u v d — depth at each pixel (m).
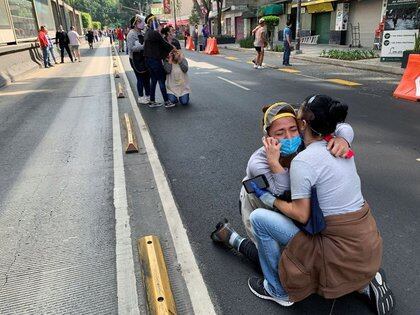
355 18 22.38
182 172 4.64
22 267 2.93
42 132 6.67
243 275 2.75
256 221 2.32
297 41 19.70
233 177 4.42
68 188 4.30
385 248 2.98
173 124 6.79
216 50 23.94
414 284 2.60
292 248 2.18
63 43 19.94
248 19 37.78
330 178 2.03
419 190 3.92
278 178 2.25
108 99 9.32
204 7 36.34
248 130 6.25
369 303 2.37
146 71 8.26
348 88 9.80
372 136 5.70
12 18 17.14
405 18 13.37
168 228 3.38
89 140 6.07
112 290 2.64
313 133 2.14
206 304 2.49
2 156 5.51
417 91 8.13
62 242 3.24
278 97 8.88
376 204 3.65
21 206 3.92
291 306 2.44
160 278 2.60
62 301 2.56
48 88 11.54
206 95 9.38
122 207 3.79
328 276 2.12
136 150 5.39
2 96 10.47
